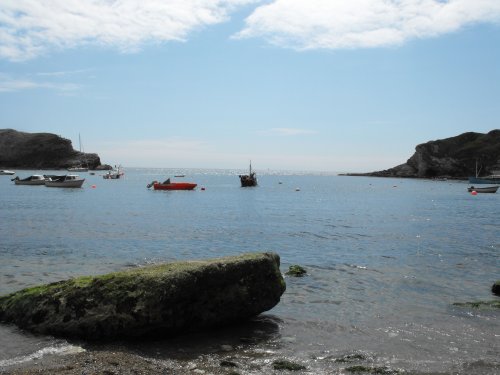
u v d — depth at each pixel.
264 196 76.00
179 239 26.39
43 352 9.05
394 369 8.62
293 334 10.59
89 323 9.78
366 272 17.48
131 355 8.97
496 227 34.25
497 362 9.01
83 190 84.38
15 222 33.62
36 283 14.98
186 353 9.30
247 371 8.41
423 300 13.62
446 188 115.50
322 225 34.94
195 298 10.40
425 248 23.70
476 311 12.45
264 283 11.46
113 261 19.20
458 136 180.38
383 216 43.50
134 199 63.31
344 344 9.98
